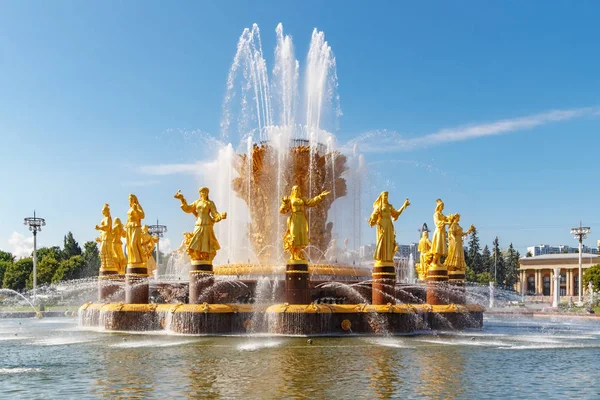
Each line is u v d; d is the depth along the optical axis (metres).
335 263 27.98
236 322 23.33
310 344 20.30
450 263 29.00
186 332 23.14
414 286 28.55
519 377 14.79
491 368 16.08
